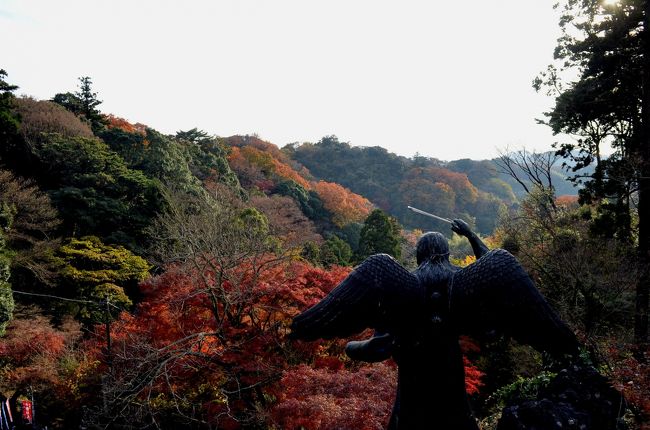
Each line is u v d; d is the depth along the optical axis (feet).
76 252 85.81
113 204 104.73
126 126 207.31
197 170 165.17
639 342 40.81
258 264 53.57
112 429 51.44
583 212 63.41
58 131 125.29
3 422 52.60
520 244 64.08
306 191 213.66
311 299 48.65
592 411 19.93
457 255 130.93
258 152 240.12
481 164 321.73
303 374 35.55
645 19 54.90
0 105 109.09
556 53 67.46
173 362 46.32
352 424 28.86
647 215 52.54
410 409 13.69
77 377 61.16
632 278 47.29
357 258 125.70
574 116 63.77
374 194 279.08
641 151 53.83
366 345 13.74
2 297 70.90
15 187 88.53
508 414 20.18
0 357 67.62
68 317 82.28
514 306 12.28
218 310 52.70
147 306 55.21
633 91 59.57
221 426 44.93
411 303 12.97
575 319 47.11
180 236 63.31
